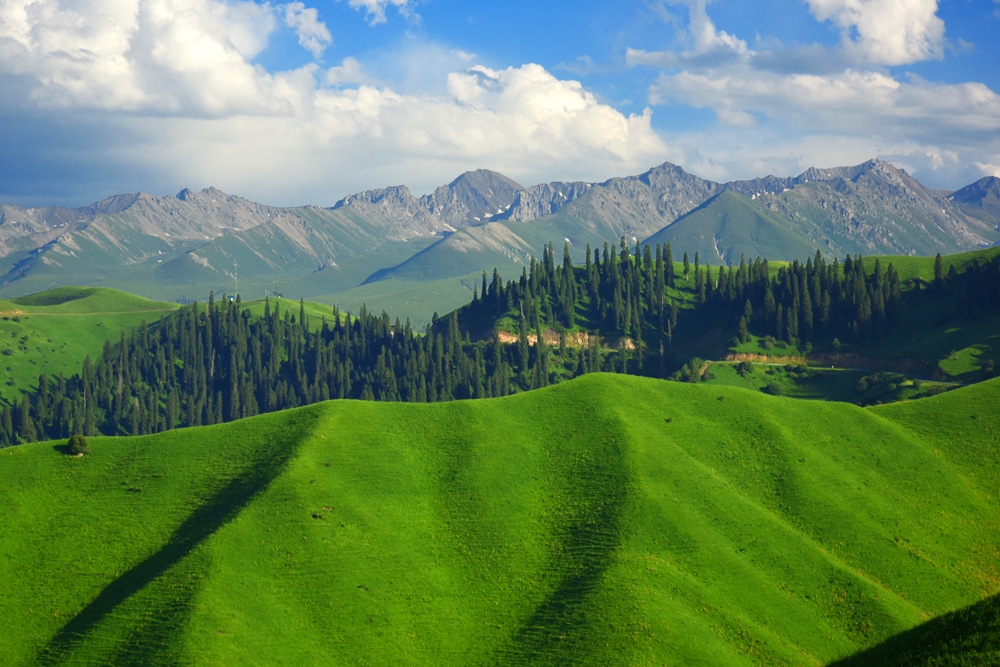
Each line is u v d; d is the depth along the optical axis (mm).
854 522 131500
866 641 107875
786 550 122688
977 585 122000
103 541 122375
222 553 113562
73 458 140125
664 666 97562
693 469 137875
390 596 112875
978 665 67125
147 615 104562
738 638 105188
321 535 119688
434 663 104062
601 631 103375
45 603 111438
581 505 130250
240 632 102125
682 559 117875
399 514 127938
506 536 125375
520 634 107750
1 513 125812
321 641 104688
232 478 134000
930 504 139000
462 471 137875
